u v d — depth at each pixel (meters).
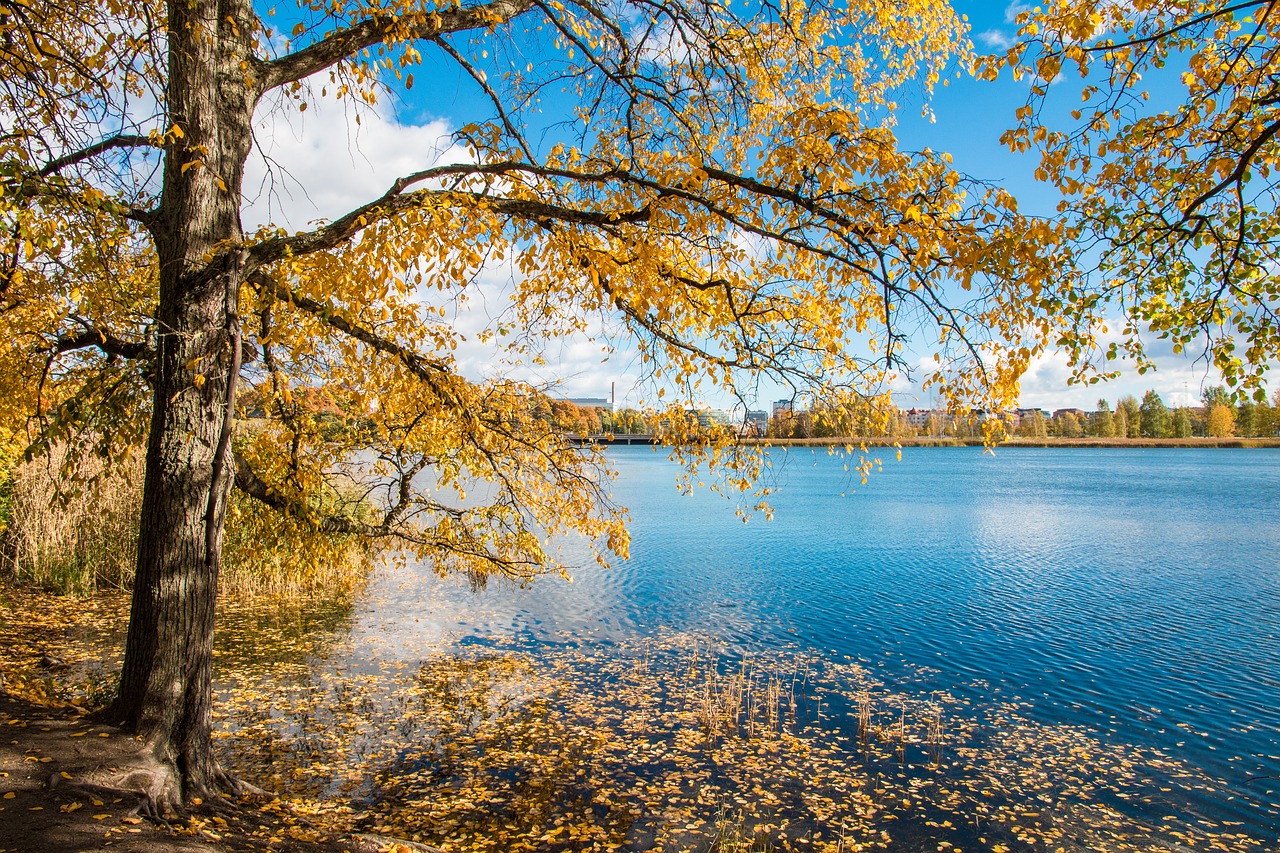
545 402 7.73
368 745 8.01
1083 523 31.16
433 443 7.23
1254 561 22.00
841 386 6.00
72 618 11.70
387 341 5.83
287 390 6.06
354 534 7.38
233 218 5.07
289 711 8.90
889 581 18.98
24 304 5.66
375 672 10.58
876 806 7.12
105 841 3.59
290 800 6.17
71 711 4.88
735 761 8.00
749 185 4.84
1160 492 45.16
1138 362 5.58
